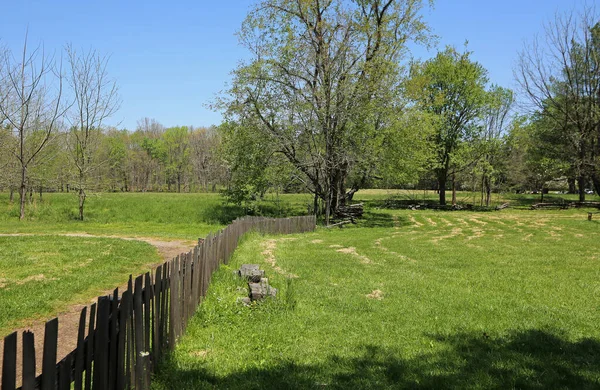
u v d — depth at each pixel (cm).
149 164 8419
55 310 766
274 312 784
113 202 3700
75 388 340
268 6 2914
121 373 417
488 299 920
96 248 1397
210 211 3359
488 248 1762
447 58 4881
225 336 665
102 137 3703
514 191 7375
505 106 5147
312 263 1341
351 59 2911
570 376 543
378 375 544
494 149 5012
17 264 1102
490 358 600
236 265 1188
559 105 4444
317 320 759
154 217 3167
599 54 4275
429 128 3331
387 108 2962
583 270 1267
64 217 3002
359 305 859
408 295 952
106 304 384
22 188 2856
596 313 822
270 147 2900
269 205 3844
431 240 2073
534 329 723
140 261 1232
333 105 2775
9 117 2791
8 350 271
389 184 3659
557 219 3228
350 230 2684
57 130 3262
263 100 2916
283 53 2852
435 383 521
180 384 495
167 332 576
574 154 4578
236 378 524
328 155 2848
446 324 750
